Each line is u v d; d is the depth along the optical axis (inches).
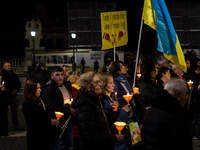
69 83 199.3
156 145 106.0
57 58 1298.0
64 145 187.0
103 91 151.0
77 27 1641.2
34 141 149.5
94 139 109.4
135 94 182.4
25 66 1371.8
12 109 297.6
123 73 196.4
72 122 183.6
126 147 162.4
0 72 283.6
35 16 2092.8
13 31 1862.7
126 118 146.6
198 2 1576.0
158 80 200.7
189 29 1585.9
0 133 271.6
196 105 227.9
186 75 236.4
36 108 150.9
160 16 200.7
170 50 199.8
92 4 1633.9
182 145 101.3
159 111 107.2
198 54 1283.2
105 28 306.5
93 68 1296.8
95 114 115.9
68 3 1627.7
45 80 204.7
